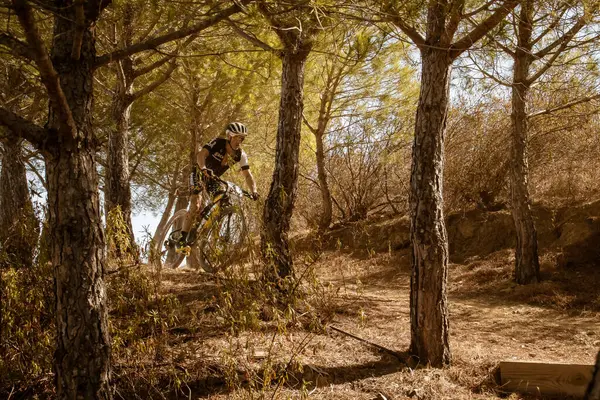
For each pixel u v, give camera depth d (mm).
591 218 10477
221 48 8805
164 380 4488
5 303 4289
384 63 12484
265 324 5246
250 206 6129
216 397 4309
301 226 16422
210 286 6656
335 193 15656
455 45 5027
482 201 12625
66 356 3521
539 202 11734
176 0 4215
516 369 4875
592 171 11781
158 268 5090
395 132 13789
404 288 10195
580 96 9492
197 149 13547
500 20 4777
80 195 3520
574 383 4719
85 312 3520
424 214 5117
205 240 6344
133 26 6430
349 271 11461
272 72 10578
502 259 10914
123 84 9117
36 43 2895
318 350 5176
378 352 5371
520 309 8180
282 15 4707
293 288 4957
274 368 4629
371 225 14133
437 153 5129
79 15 3145
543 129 11820
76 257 3504
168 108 13305
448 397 4547
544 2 4801
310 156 15633
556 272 9805
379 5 4340
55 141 3482
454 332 6754
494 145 12523
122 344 4551
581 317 7629
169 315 4684
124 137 9398
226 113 14047
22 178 9961
